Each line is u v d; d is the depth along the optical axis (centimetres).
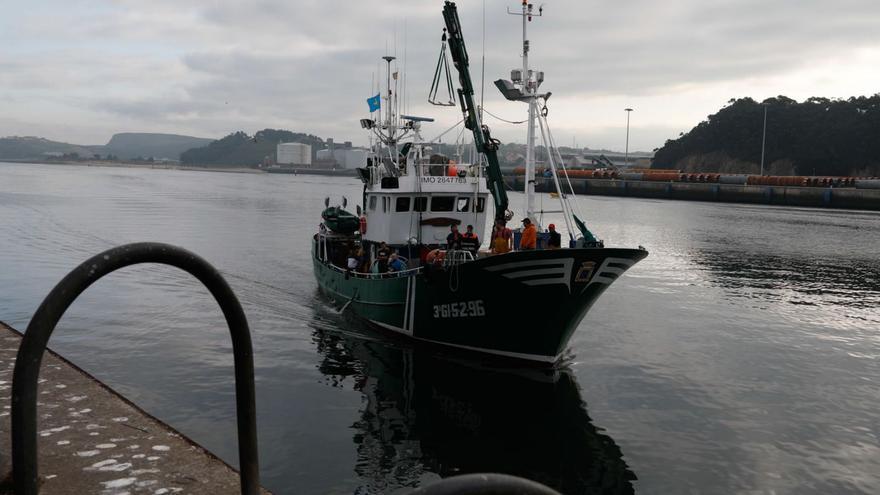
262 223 5656
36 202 7175
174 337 1725
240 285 2594
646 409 1313
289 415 1217
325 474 987
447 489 164
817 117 13425
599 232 5372
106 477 371
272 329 1864
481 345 1623
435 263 1608
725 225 6184
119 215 5941
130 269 2723
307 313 2088
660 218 6944
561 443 1135
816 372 1602
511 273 1486
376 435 1140
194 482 370
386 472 1002
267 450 1062
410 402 1309
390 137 2203
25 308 2077
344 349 1681
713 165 14350
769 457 1104
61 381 517
